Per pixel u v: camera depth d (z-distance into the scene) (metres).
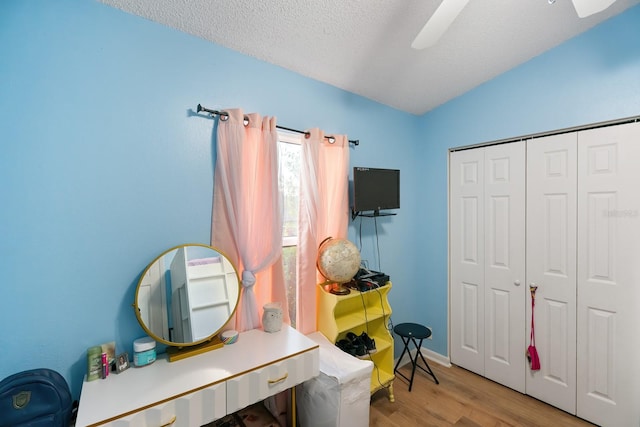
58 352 1.22
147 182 1.42
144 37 1.40
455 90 2.43
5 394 1.04
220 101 1.63
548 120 2.03
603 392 1.86
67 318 1.24
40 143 1.17
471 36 1.79
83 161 1.26
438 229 2.72
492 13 1.61
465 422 1.91
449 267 2.67
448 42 1.82
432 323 2.78
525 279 2.20
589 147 1.89
